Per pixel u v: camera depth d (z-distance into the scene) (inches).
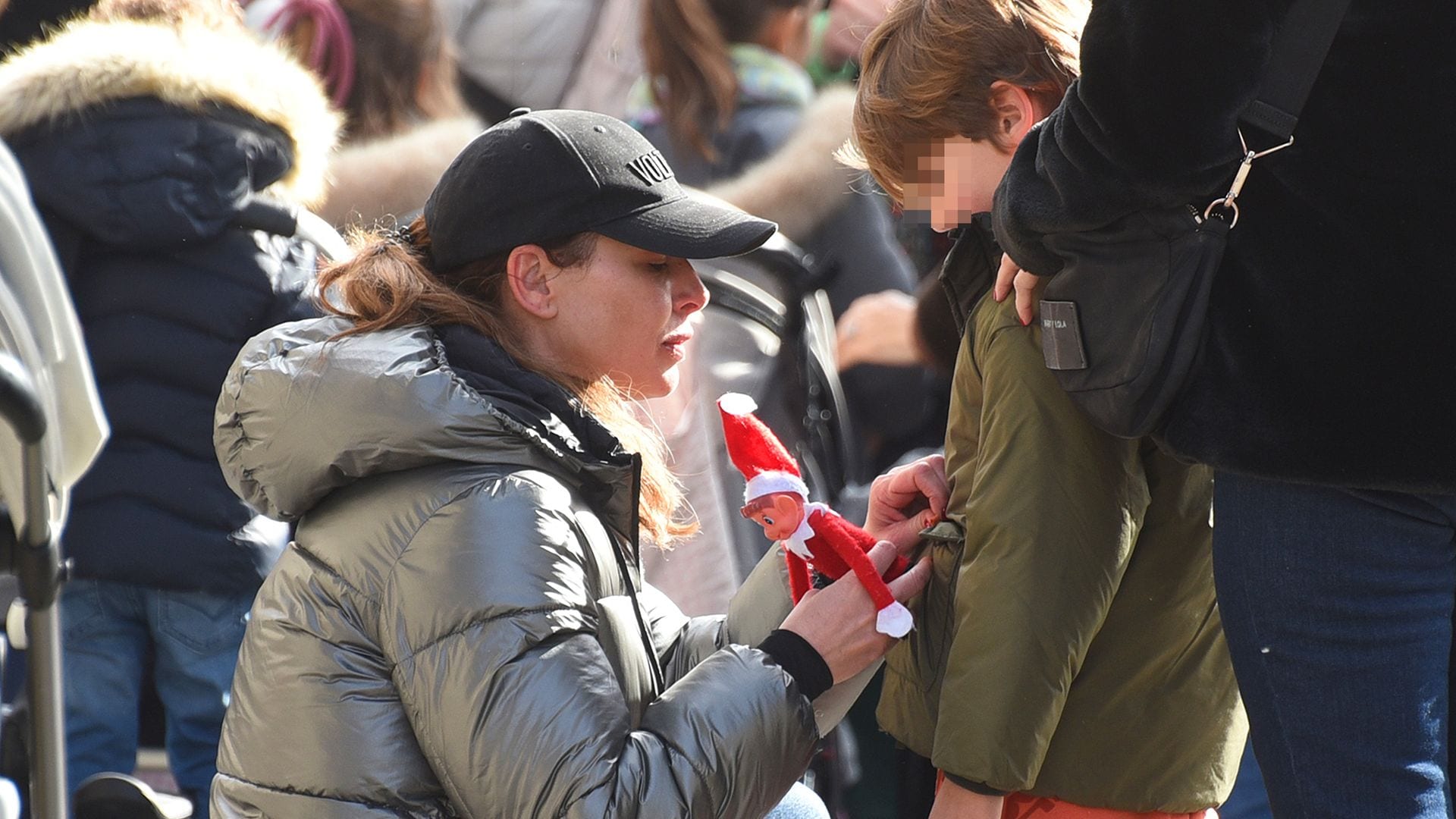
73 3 591.8
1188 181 267.6
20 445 317.4
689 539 470.6
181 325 478.0
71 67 463.8
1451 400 263.7
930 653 322.0
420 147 618.2
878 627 294.0
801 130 597.9
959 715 302.0
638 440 330.0
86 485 477.7
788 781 284.2
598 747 267.7
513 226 294.7
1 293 331.9
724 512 494.9
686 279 312.2
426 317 295.3
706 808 272.2
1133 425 286.7
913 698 327.3
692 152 597.6
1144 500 309.4
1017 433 303.9
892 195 337.7
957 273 334.6
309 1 622.8
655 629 349.1
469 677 269.9
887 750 559.5
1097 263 282.8
